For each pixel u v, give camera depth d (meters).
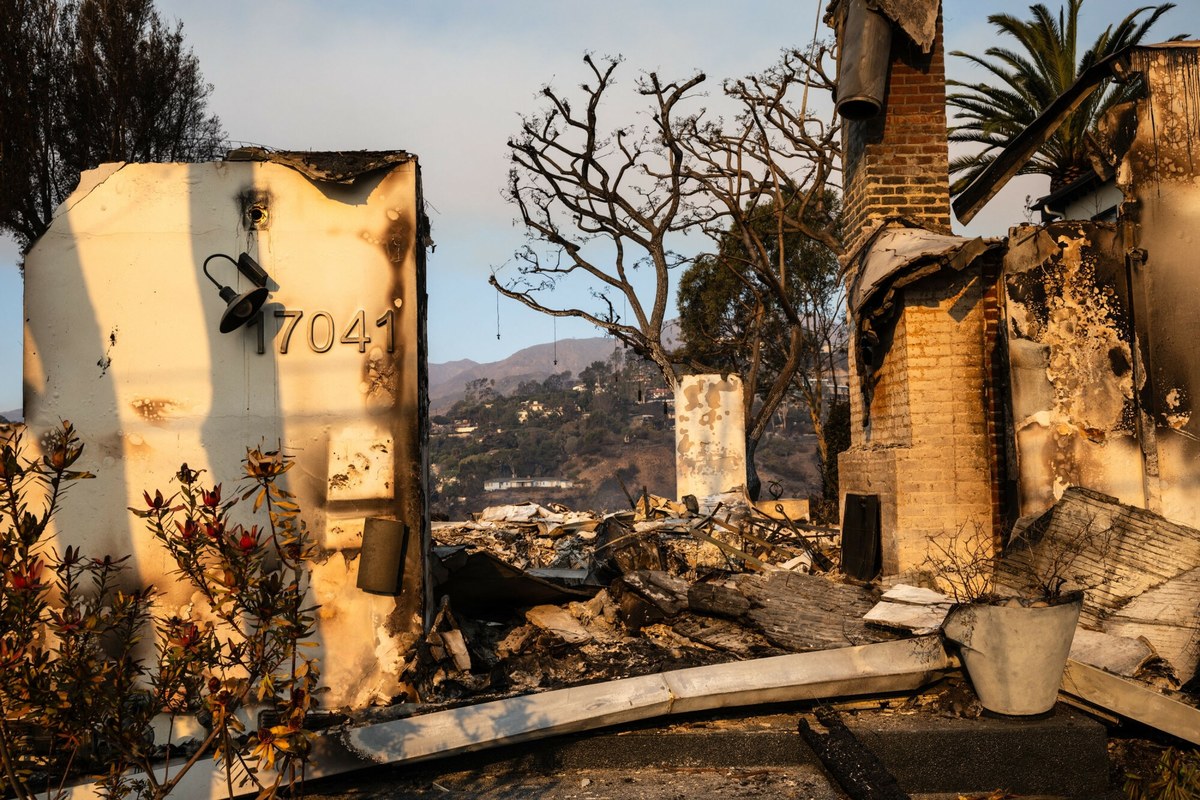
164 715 5.46
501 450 113.56
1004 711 5.09
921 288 8.08
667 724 5.31
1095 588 6.45
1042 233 7.59
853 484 9.13
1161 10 18.14
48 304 5.83
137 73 20.86
